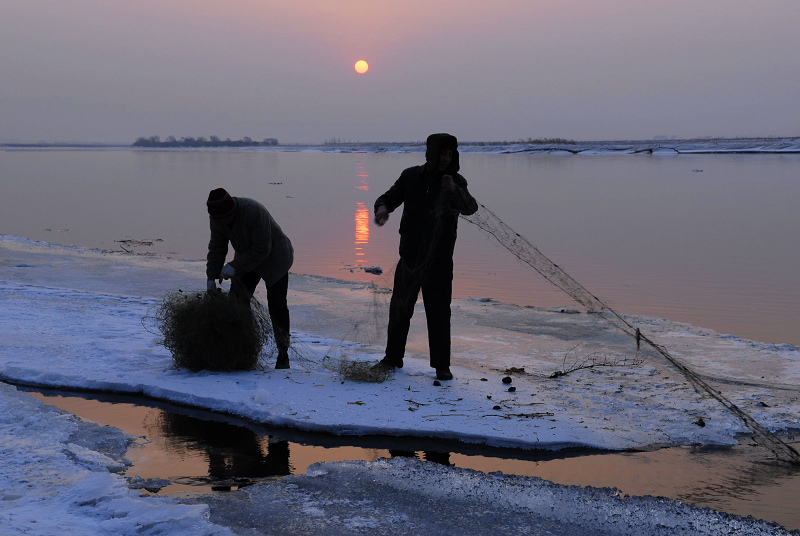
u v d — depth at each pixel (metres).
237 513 3.16
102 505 3.12
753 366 6.08
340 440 4.31
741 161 76.75
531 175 49.78
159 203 28.39
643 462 3.97
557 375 5.69
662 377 5.71
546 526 3.10
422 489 3.48
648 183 40.41
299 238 17.81
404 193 5.64
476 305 9.19
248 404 4.76
